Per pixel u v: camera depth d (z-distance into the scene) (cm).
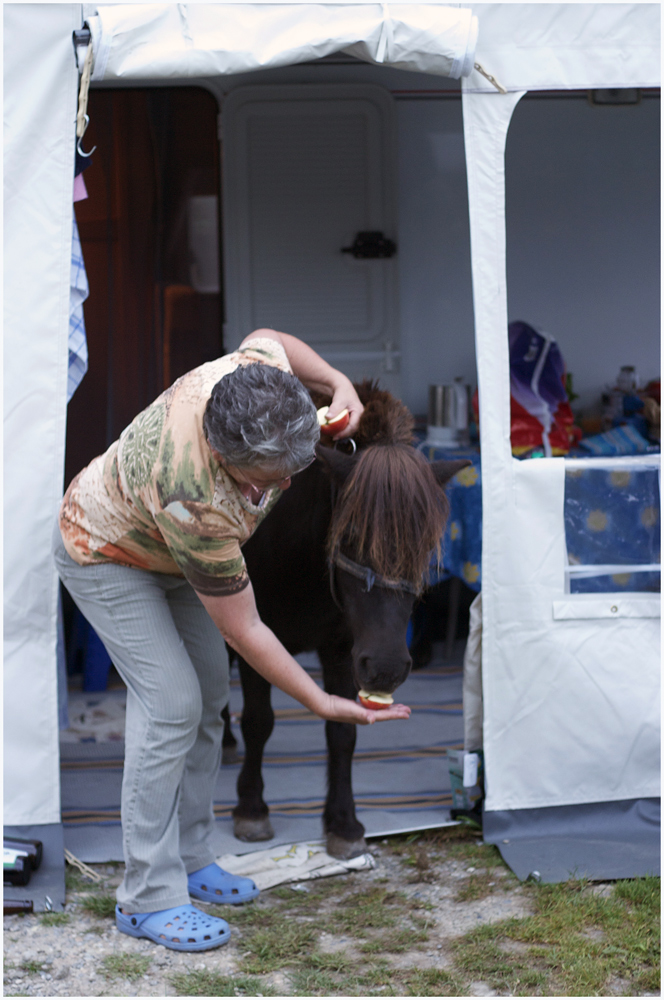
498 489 288
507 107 284
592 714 298
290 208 503
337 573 232
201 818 260
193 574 199
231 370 206
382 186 505
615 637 298
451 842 296
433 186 519
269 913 252
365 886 268
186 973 223
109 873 275
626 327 543
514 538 290
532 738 295
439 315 532
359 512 215
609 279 538
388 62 272
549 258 534
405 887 268
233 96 487
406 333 532
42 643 269
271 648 204
